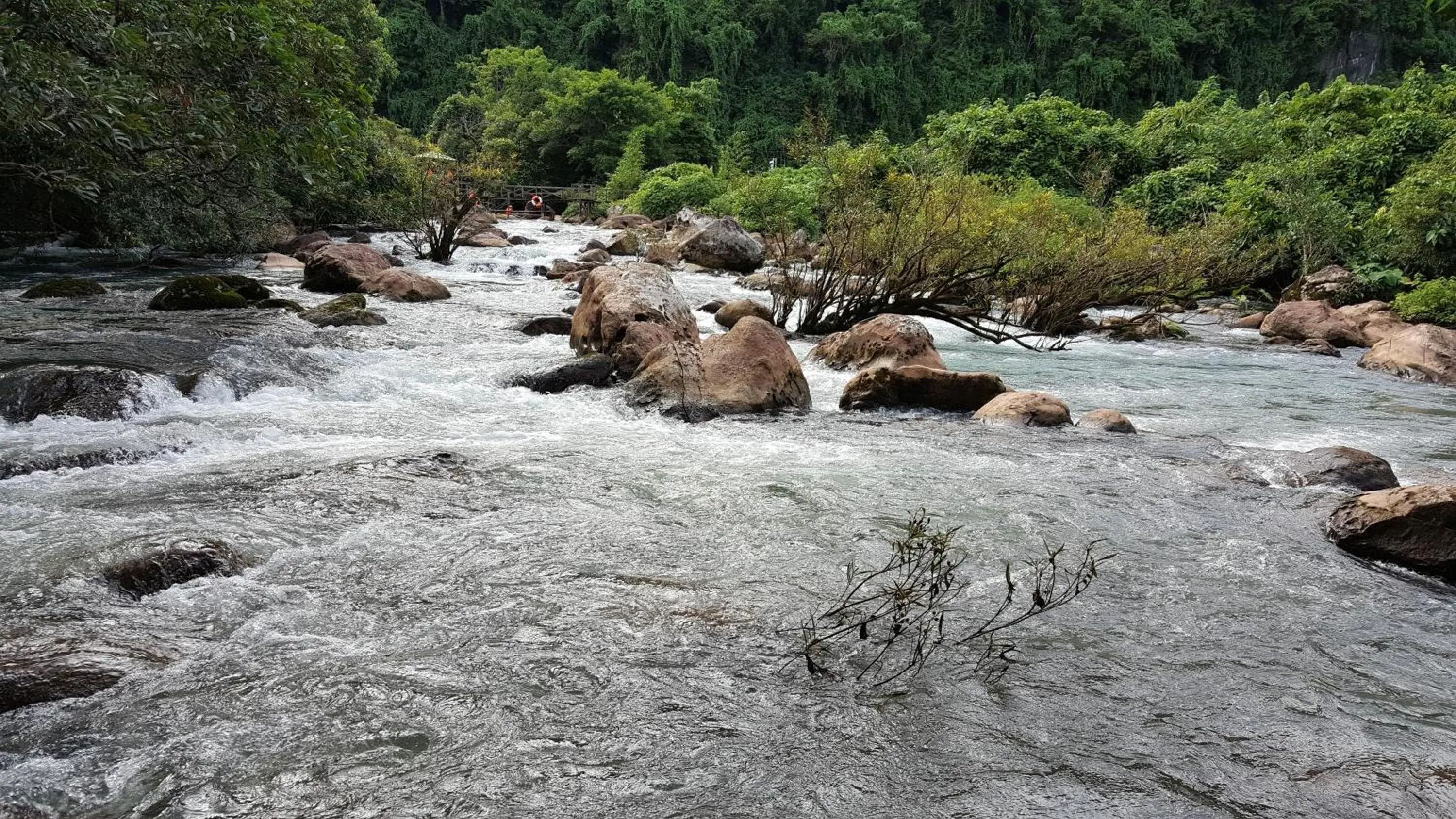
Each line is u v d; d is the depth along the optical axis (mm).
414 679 2949
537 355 9195
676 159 49625
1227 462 6078
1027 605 3734
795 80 68438
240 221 17297
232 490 4754
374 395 7328
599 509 4754
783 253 12859
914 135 68312
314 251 18266
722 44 64938
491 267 19203
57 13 6312
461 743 2613
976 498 5160
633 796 2402
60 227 15703
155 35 6906
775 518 4719
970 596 3807
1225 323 15078
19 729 2576
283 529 4223
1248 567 4258
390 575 3781
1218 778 2572
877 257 11609
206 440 5707
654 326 8586
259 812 2287
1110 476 5688
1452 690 3150
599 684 2969
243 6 7688
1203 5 74312
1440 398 9188
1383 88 22734
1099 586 3965
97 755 2484
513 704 2832
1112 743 2736
